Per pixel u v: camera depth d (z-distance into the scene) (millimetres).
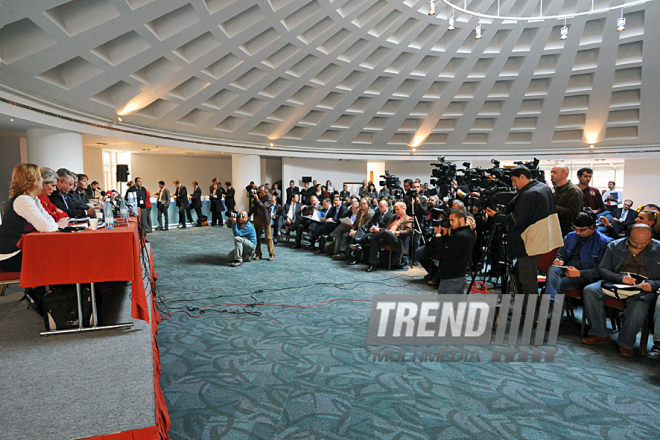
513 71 15422
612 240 3484
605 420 2141
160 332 3520
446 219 4055
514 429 2053
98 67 8406
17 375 1897
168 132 12617
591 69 14766
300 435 1978
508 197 3725
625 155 17734
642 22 13023
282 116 15078
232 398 2348
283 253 8328
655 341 2938
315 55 12250
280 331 3564
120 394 1719
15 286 4285
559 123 17828
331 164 18562
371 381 2586
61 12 7047
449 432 2021
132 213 4258
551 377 2664
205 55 9953
